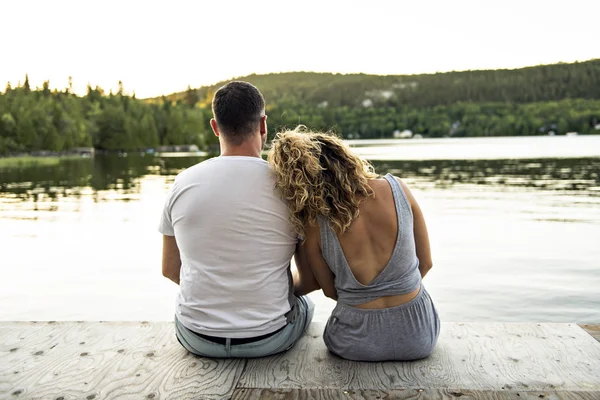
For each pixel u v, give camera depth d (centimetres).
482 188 2186
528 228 1220
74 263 901
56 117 10888
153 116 14475
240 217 219
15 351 255
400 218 222
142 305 659
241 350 233
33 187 2852
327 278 236
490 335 270
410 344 231
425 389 212
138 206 1841
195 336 235
